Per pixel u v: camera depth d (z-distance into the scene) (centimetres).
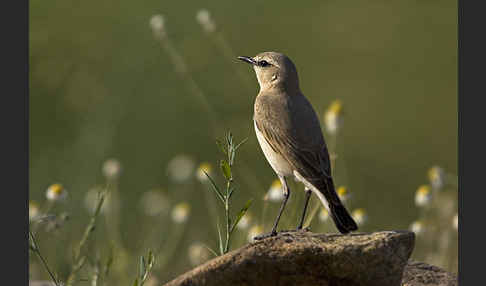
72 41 2080
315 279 787
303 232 857
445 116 2075
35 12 2150
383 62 2295
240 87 1984
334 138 1190
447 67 2283
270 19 2378
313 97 2116
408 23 2475
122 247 1120
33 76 1956
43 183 1633
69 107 1883
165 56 2002
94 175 1645
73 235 1264
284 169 956
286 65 1005
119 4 2164
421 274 914
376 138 1980
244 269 773
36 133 1811
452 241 1204
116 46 2058
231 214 1495
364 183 1809
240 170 1677
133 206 1627
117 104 1856
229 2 2266
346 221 866
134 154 1795
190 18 2156
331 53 2306
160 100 1917
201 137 1847
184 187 1616
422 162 1897
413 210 1717
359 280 788
